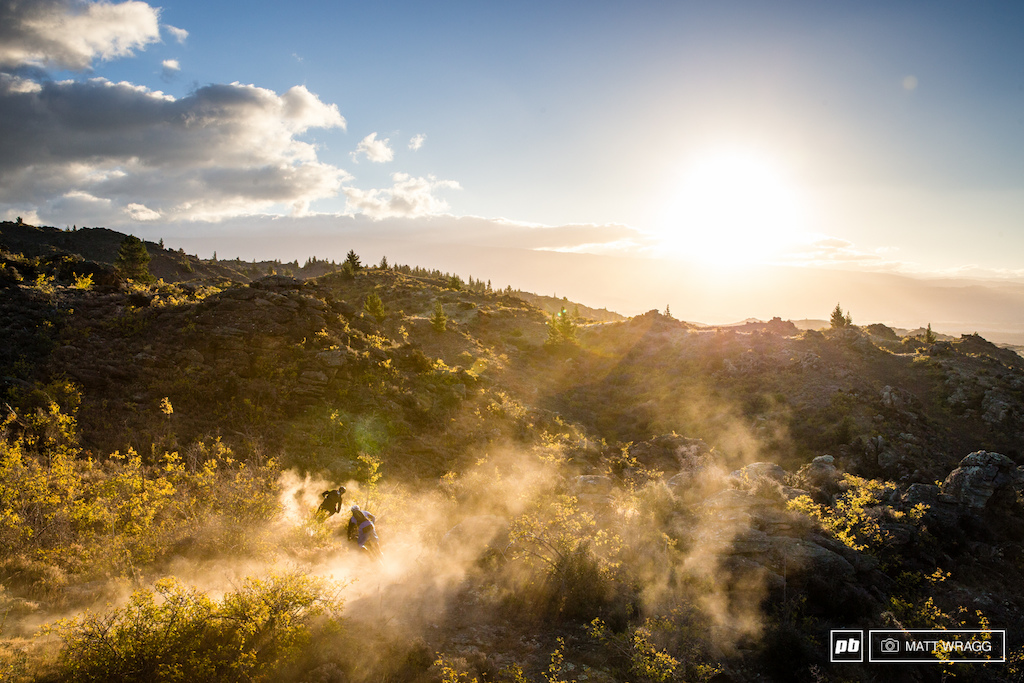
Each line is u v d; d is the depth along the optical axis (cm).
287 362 2177
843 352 5425
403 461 1881
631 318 7031
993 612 881
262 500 1035
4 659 471
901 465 3231
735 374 4991
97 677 457
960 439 3950
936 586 942
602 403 4800
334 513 1043
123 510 922
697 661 655
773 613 773
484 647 654
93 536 819
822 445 3619
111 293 2383
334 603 635
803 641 686
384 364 2586
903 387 4803
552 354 6066
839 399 4175
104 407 1543
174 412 1664
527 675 599
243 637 521
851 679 632
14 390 1393
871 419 3838
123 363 1797
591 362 5931
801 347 5466
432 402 2534
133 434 1448
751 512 998
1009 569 1123
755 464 1466
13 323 1792
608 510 1212
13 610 586
